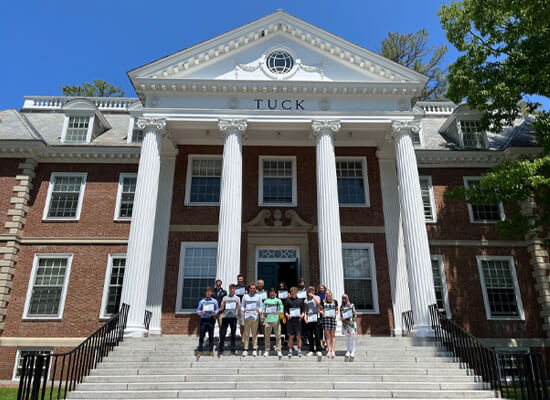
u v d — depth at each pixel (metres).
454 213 19.77
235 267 14.54
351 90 17.09
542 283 18.31
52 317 17.98
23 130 20.58
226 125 16.55
